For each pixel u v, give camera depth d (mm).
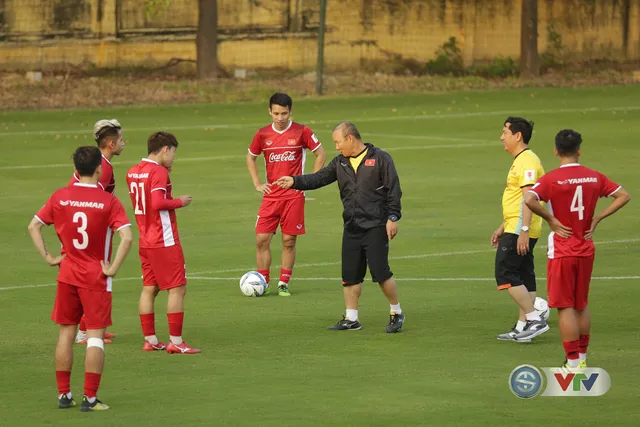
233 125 105812
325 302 40188
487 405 27016
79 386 29375
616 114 112750
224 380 29656
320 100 130875
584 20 170000
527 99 130750
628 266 45500
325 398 27766
